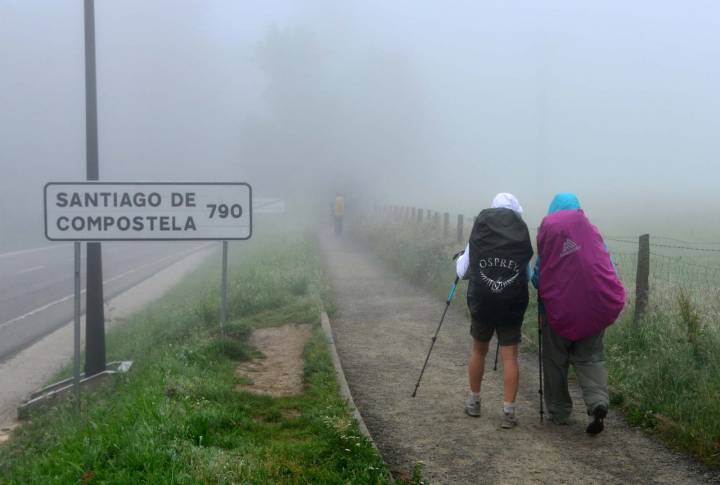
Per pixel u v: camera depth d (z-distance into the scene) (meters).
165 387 6.20
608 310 5.44
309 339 9.06
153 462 4.39
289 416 5.87
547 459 5.11
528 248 5.76
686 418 5.45
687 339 6.35
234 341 8.56
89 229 8.05
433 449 5.33
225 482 4.09
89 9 8.88
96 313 9.23
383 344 9.23
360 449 4.73
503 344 5.87
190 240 8.31
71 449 5.01
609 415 6.07
